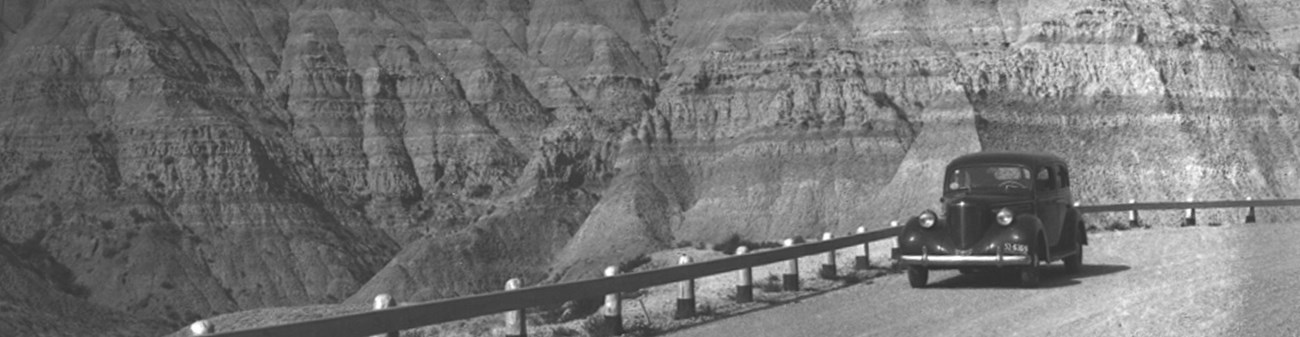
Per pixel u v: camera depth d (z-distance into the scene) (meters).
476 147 157.88
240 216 138.12
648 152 95.25
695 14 176.00
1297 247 30.97
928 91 94.75
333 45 170.50
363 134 158.75
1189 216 47.44
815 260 35.06
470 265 104.69
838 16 101.62
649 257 52.09
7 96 149.88
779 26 158.50
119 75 152.88
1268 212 67.69
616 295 19.75
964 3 99.06
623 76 165.12
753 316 21.11
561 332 20.19
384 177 153.50
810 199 86.69
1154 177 73.62
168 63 155.00
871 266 30.86
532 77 171.38
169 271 128.50
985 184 24.06
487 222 110.00
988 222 23.09
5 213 135.75
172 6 169.38
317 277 133.25
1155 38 80.31
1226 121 76.38
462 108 162.00
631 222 89.38
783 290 25.78
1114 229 43.97
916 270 23.88
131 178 141.38
